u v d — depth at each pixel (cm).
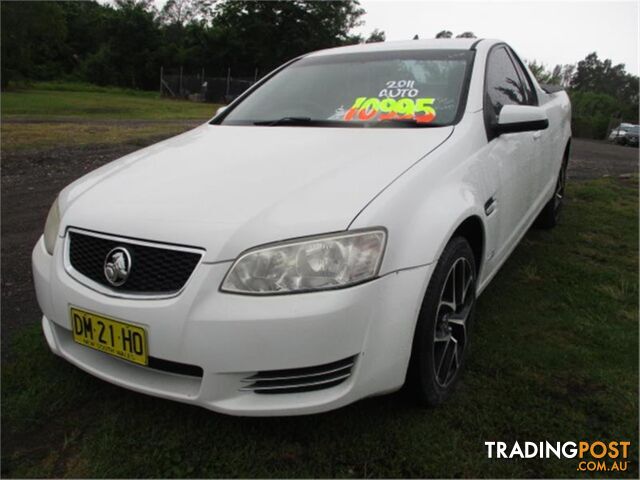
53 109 1655
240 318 159
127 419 198
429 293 183
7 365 230
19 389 215
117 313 171
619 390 215
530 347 248
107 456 180
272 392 172
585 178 684
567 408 204
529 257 368
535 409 204
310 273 162
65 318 189
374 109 259
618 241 409
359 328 165
